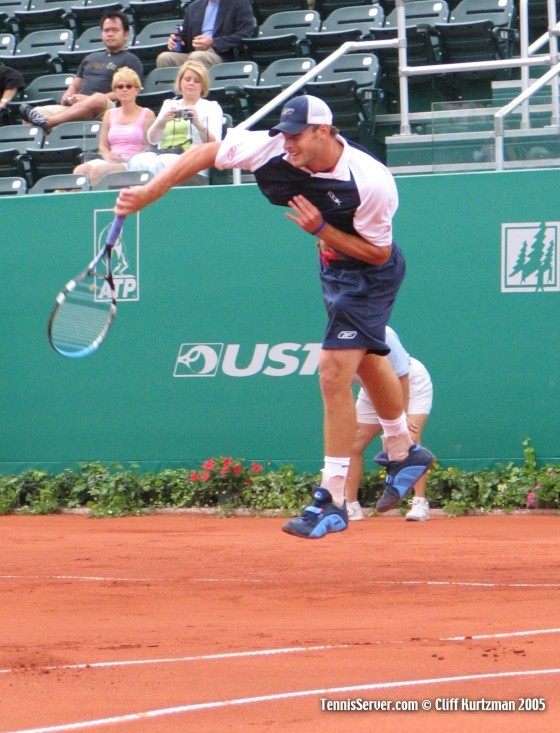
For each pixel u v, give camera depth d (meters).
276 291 22.42
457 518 20.30
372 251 11.21
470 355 21.31
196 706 7.44
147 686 8.02
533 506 20.48
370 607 11.14
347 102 26.81
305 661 8.74
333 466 11.68
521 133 22.19
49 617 10.88
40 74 32.09
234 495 22.14
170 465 23.00
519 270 21.12
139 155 24.41
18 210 23.95
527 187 21.12
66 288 11.96
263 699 7.59
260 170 11.09
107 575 13.73
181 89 25.12
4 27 34.81
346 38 28.53
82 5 34.41
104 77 29.33
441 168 22.67
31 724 7.05
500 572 13.27
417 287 21.56
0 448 24.00
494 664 8.48
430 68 23.77
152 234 23.11
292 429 22.27
